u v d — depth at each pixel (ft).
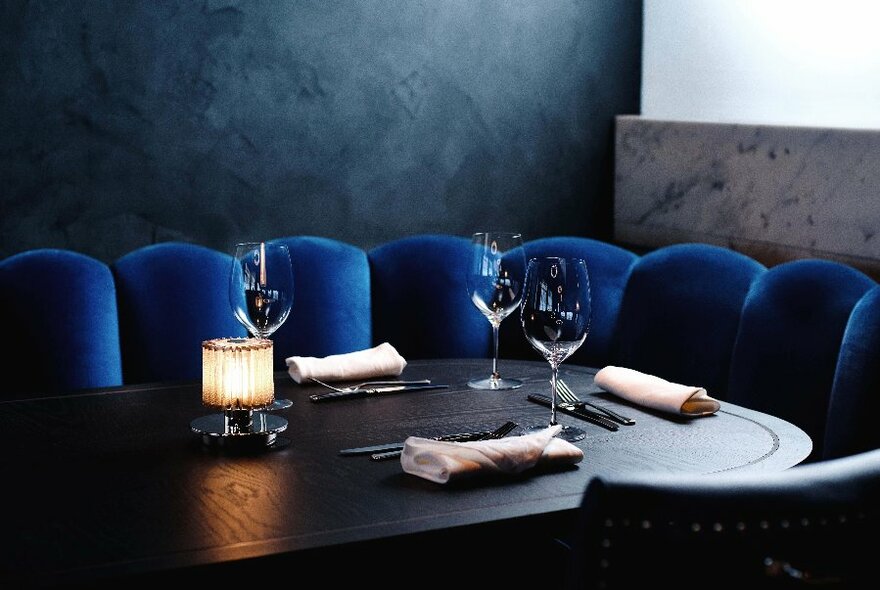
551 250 9.82
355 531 4.08
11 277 8.77
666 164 11.80
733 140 10.78
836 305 8.18
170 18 10.39
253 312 5.92
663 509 2.89
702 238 11.37
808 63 10.74
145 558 3.82
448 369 7.10
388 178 11.62
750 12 11.37
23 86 9.91
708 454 5.18
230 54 10.69
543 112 12.37
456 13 11.71
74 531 4.09
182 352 9.27
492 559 5.84
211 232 10.86
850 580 3.08
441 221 11.99
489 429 5.56
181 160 10.63
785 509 2.97
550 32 12.28
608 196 12.96
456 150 11.94
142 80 10.36
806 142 9.90
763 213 10.48
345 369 6.54
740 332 8.76
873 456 3.21
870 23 10.02
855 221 9.46
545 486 4.65
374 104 11.43
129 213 10.49
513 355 9.93
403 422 5.69
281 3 10.84
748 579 2.99
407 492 4.55
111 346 9.01
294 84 11.02
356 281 9.89
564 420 5.79
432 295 9.95
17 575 3.67
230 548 3.91
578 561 2.98
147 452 5.11
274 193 11.08
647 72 12.89
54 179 10.14
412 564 5.47
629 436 5.50
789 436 5.52
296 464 4.93
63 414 5.83
